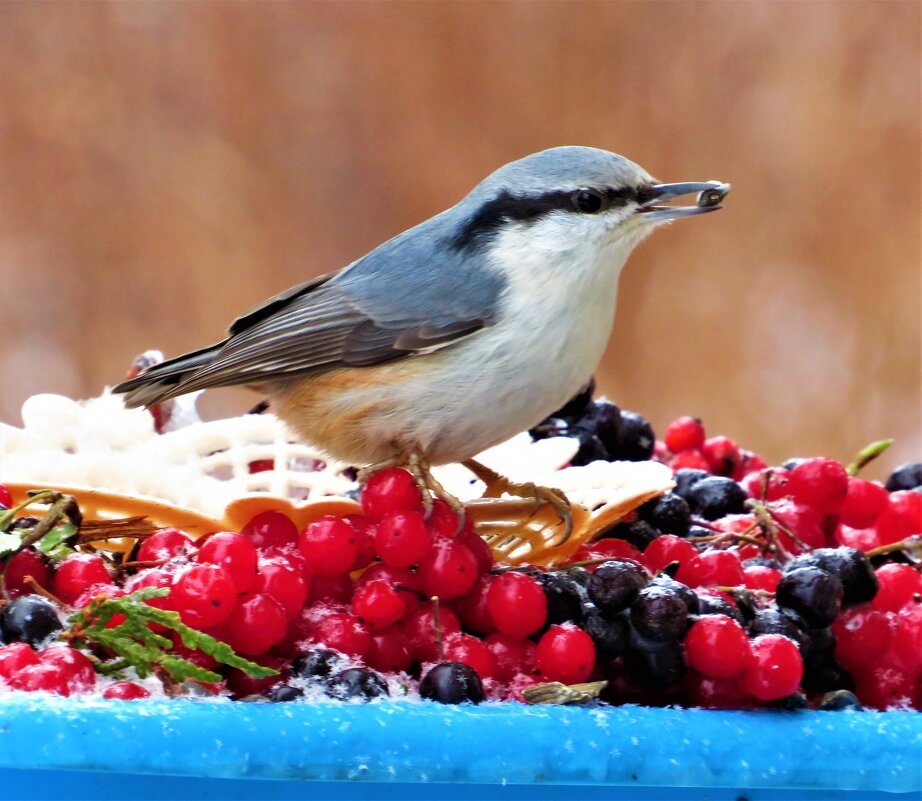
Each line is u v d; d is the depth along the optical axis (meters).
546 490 2.78
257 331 2.85
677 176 5.85
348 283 2.84
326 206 5.91
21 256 5.70
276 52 5.98
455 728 2.68
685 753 2.69
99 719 2.67
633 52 5.93
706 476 2.84
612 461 2.86
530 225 2.83
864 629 2.75
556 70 5.96
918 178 5.68
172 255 5.78
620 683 2.74
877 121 5.73
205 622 2.72
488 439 2.83
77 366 5.64
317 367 2.83
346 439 2.83
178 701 2.68
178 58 5.93
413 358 2.82
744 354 5.61
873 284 5.64
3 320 5.64
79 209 5.76
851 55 5.77
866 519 2.81
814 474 2.80
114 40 5.87
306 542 2.74
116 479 2.81
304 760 2.68
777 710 2.72
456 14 6.00
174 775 2.67
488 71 5.95
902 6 5.74
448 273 2.83
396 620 2.74
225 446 2.84
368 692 2.71
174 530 2.76
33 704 2.67
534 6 5.97
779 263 5.70
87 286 5.72
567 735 2.69
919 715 2.71
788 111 5.79
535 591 2.73
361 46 5.95
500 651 2.74
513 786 2.70
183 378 2.85
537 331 2.82
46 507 2.77
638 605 2.73
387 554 2.74
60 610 2.72
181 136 5.88
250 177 5.89
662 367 5.67
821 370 5.57
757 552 2.81
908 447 5.46
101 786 2.68
